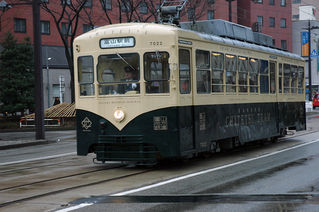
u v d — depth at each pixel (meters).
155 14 31.05
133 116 11.00
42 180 10.02
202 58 11.93
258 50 15.48
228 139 13.59
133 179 9.95
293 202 7.44
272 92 16.72
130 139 10.97
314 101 53.94
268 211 6.86
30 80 36.47
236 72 13.87
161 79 10.82
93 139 11.45
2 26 46.28
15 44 36.88
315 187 8.68
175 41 10.76
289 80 18.52
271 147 16.44
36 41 22.25
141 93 10.92
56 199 7.92
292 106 18.78
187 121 11.17
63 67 46.53
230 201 7.56
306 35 50.88
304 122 20.31
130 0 32.34
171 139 10.75
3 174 11.20
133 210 7.02
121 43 11.12
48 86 45.00
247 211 6.87
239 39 14.83
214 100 12.49
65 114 31.52
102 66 11.30
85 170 11.46
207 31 13.64
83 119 11.57
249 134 14.69
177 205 7.31
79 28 49.03
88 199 7.87
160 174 10.61
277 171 10.70
